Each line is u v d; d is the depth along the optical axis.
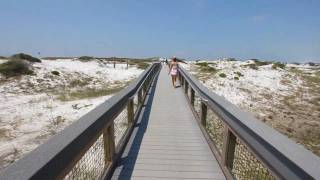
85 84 25.41
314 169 1.64
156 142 5.93
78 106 14.91
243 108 19.47
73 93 19.91
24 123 11.98
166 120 8.09
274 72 38.09
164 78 22.23
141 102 10.04
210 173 4.34
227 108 3.75
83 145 2.62
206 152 5.32
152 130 6.95
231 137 4.03
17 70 23.56
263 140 2.34
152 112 9.31
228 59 68.25
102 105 3.78
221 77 30.69
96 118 3.00
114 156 4.46
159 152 5.29
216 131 6.98
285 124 16.02
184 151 5.36
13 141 9.70
